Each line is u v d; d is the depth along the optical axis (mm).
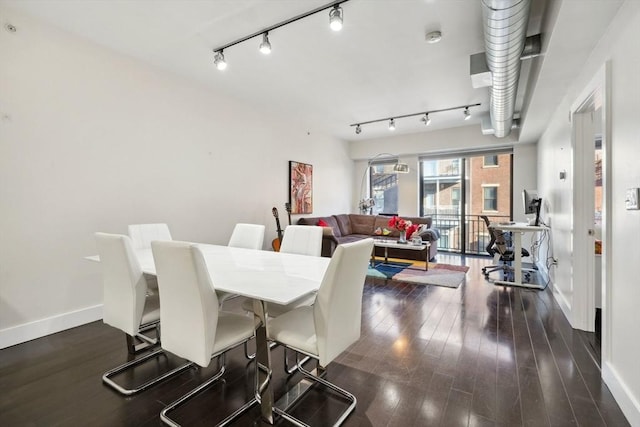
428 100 4371
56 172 2625
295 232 2740
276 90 4008
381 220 6754
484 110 4805
